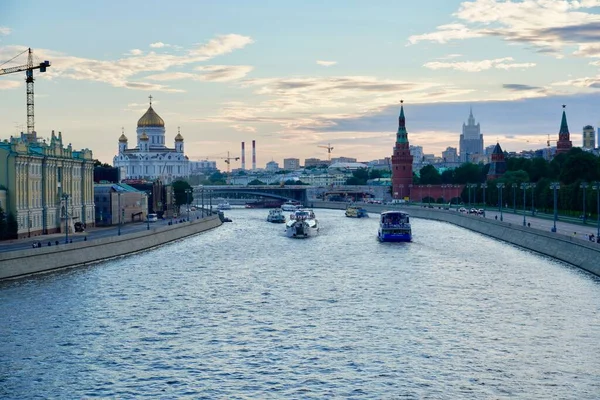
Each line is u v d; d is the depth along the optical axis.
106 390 84.12
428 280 149.38
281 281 150.12
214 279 152.50
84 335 105.50
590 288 137.25
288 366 91.81
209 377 88.12
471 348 98.44
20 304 124.38
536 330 107.06
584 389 83.50
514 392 82.81
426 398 81.31
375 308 122.50
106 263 176.00
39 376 88.56
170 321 113.88
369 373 89.06
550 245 189.00
